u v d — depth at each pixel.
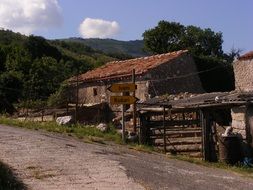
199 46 55.72
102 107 31.80
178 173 14.14
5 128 21.28
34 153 14.74
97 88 35.34
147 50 57.50
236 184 13.38
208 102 20.14
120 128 26.86
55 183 11.50
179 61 33.69
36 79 44.72
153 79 32.09
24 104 35.88
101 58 78.00
